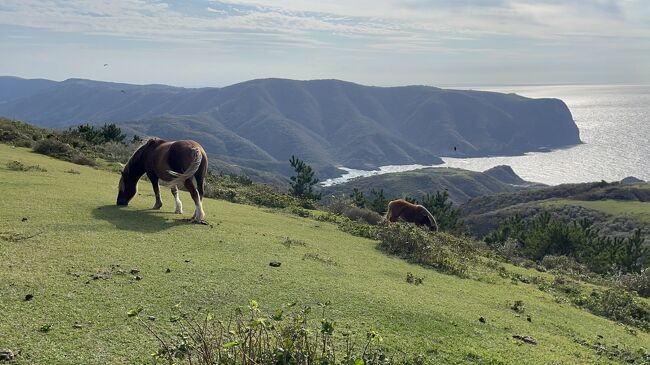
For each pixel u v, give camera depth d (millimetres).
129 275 7184
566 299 11844
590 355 7172
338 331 6152
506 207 78000
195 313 6133
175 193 13039
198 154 12078
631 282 17000
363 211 21641
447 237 18250
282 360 4379
